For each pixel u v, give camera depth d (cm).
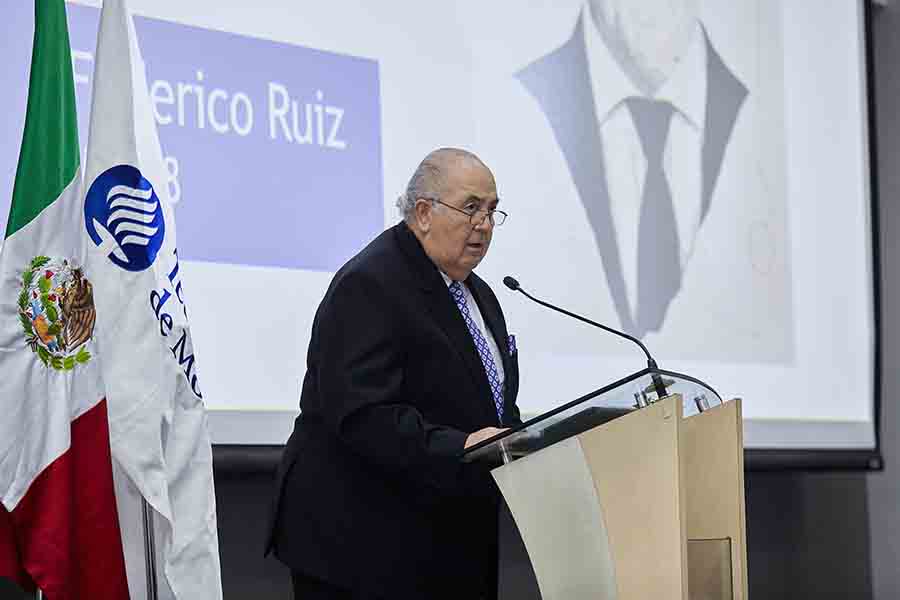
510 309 528
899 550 698
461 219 368
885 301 719
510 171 535
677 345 584
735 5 631
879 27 722
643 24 592
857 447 646
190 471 358
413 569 352
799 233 640
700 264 599
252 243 457
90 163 355
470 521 362
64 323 348
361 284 356
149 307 354
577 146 560
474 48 529
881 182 725
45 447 341
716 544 304
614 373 557
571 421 288
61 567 337
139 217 357
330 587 357
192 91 447
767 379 617
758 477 673
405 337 356
